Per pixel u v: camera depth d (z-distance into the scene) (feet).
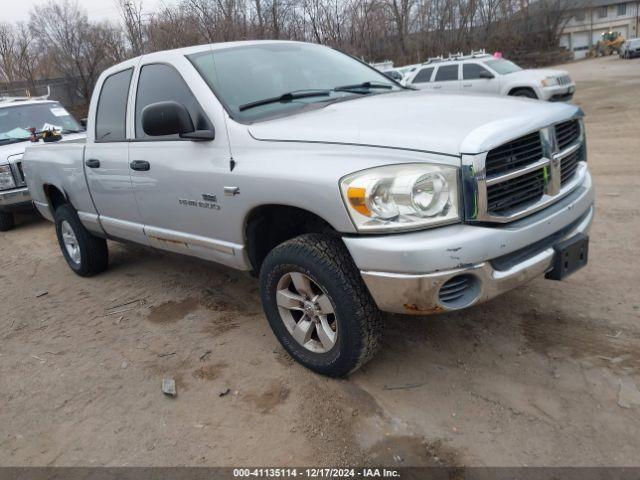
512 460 8.38
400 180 8.52
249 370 11.40
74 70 94.94
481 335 11.69
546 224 9.46
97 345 13.33
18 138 28.22
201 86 11.81
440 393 10.02
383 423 9.42
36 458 9.57
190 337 13.14
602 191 21.40
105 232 16.10
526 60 145.28
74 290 17.33
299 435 9.36
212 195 11.39
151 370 11.89
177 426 9.95
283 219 11.24
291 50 14.01
